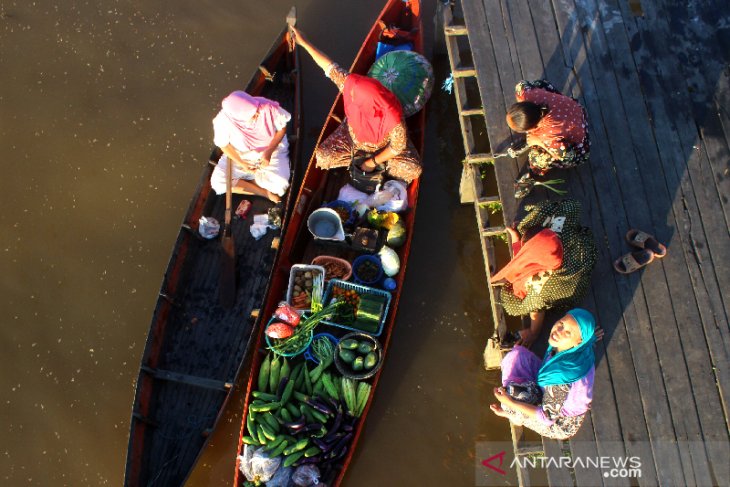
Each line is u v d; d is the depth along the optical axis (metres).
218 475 6.04
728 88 5.83
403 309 6.55
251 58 7.61
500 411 5.36
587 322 4.47
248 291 6.17
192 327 6.05
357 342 5.70
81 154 7.20
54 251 6.78
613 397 4.96
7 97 7.50
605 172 5.58
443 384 6.30
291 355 5.77
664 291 5.22
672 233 5.38
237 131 5.90
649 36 6.02
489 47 6.04
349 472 6.04
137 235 6.82
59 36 7.77
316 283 5.92
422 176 7.07
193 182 7.05
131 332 6.46
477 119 7.32
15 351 6.41
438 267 6.70
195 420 5.77
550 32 6.07
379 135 5.60
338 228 6.11
